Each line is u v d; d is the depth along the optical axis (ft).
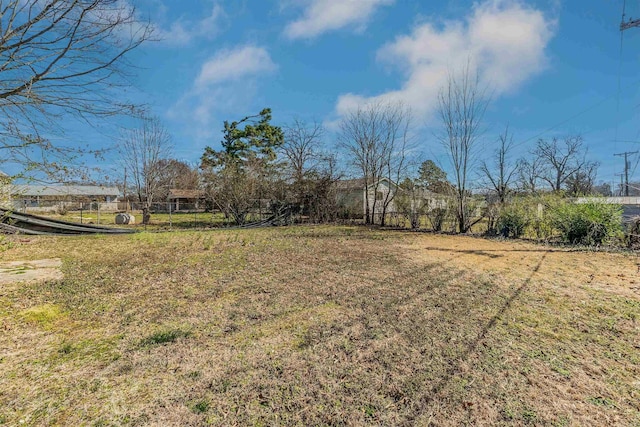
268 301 12.46
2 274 16.72
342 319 10.59
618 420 5.66
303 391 6.53
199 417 5.69
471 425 5.55
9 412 5.73
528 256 22.58
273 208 53.67
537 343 8.78
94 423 5.50
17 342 8.64
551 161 83.46
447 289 14.15
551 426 5.51
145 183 64.28
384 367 7.50
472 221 38.63
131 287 14.42
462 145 39.47
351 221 56.13
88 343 8.67
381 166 52.29
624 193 78.74
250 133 82.48
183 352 8.20
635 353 8.19
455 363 7.68
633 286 14.52
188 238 33.37
